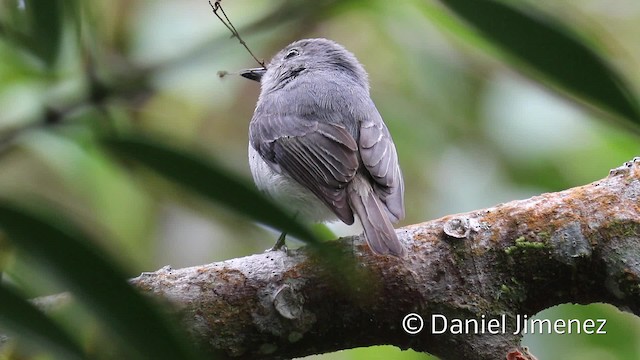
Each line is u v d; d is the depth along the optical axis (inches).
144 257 378.6
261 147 370.0
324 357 372.5
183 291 232.2
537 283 243.1
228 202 118.7
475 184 443.2
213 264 240.7
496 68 431.8
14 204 108.4
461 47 417.7
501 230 245.6
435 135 457.1
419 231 249.1
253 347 233.1
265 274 236.4
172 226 454.0
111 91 138.3
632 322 373.7
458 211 442.3
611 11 517.3
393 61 478.6
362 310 236.5
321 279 234.7
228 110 489.7
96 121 134.0
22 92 257.3
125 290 109.6
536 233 243.8
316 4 154.6
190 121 428.1
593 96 117.9
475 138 449.7
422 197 458.0
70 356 111.7
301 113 360.8
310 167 343.0
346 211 311.7
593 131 422.6
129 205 367.2
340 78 387.5
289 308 232.7
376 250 234.5
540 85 128.9
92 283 109.0
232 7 374.9
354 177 324.8
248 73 448.1
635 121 115.6
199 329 228.8
